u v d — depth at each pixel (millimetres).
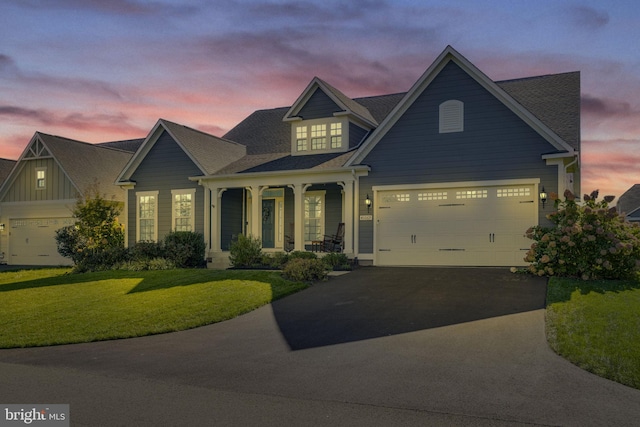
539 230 14156
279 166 20109
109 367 7281
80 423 5137
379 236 17859
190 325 9844
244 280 14367
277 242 22234
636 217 42625
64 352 8312
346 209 18234
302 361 7277
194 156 20984
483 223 16578
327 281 14266
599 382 6133
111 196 24938
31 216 25969
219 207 20750
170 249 19719
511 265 16172
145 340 8984
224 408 5480
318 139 20734
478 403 5496
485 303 10602
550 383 6105
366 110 22734
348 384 6195
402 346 7871
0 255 26812
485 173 16469
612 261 12773
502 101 16328
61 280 16672
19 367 7402
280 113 26047
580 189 19312
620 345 7445
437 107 17172
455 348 7664
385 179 17781
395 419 5090
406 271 15562
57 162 24609
